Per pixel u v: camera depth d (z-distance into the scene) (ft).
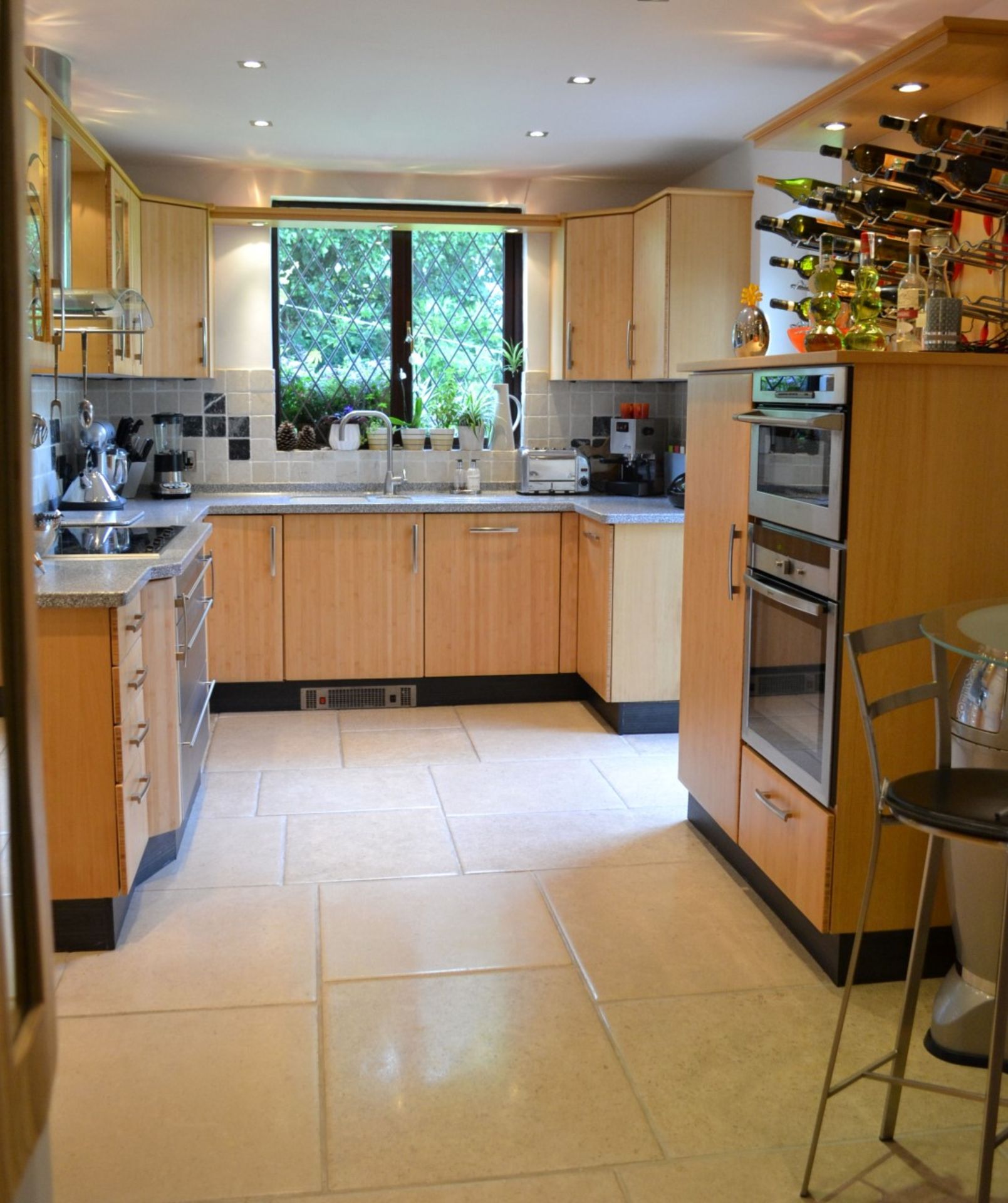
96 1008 8.82
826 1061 8.16
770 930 10.24
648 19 11.67
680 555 16.19
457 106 14.99
